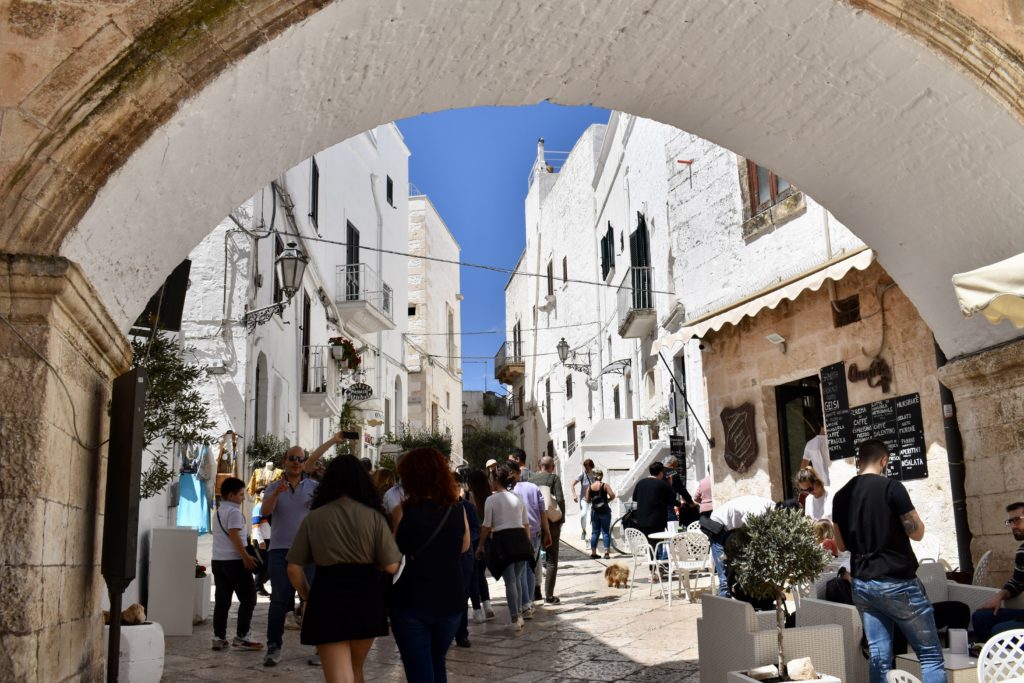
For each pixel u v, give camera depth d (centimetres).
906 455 927
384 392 2988
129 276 464
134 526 415
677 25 525
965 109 564
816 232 1086
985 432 686
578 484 1936
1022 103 553
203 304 1410
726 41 544
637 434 1909
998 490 673
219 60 399
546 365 3506
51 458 360
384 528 428
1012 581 550
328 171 2317
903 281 743
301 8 408
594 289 2667
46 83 377
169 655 759
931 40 529
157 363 735
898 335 944
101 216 394
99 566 459
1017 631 394
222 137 443
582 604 1016
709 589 1059
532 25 504
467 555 764
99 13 387
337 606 414
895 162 634
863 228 723
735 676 448
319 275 2136
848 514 482
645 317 1823
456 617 464
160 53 389
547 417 3497
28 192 368
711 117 644
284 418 1792
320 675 668
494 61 537
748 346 1217
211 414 1369
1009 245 636
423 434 2817
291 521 716
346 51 455
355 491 435
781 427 1180
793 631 475
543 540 1029
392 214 3075
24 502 343
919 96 568
